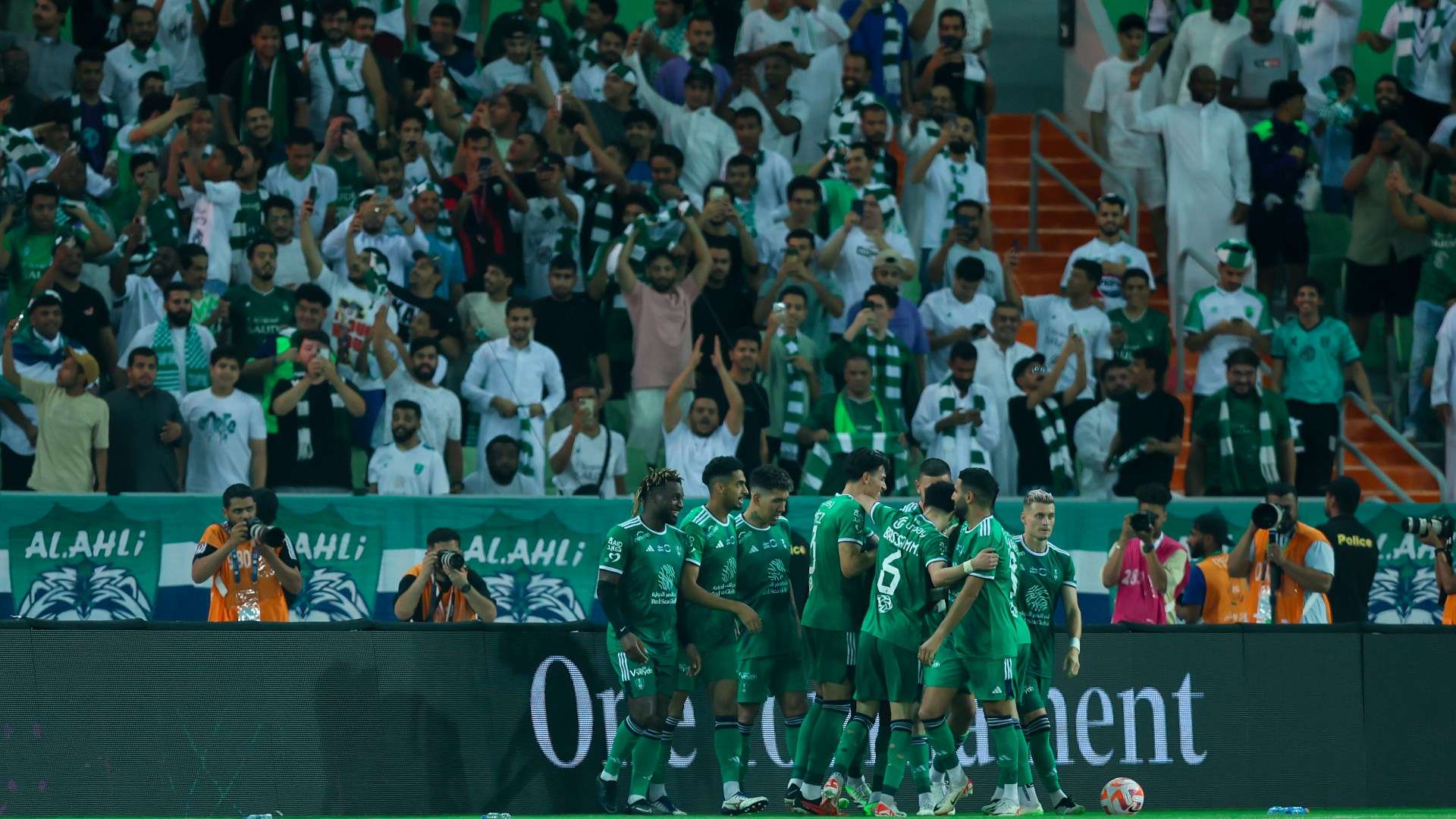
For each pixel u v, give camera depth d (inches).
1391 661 1590.8
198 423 1963.6
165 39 2556.6
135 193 2300.7
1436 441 2469.2
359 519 1898.4
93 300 2098.9
